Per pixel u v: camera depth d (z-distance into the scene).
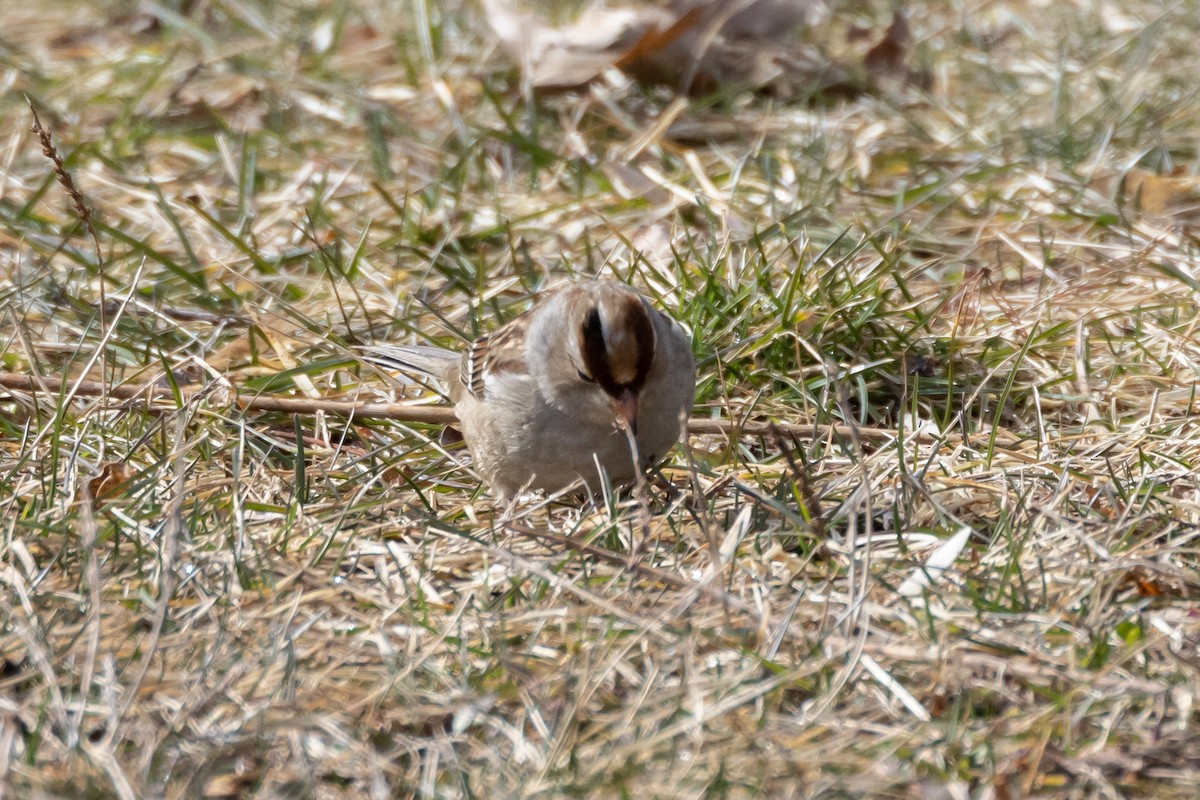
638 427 8.66
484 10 19.38
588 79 16.94
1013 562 7.93
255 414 11.05
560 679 7.05
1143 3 19.92
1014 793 6.26
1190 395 10.63
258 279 13.38
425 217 14.45
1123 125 15.80
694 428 10.36
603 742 6.61
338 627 7.65
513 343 9.38
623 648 7.19
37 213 14.55
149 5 19.91
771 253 13.06
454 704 6.89
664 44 16.78
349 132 16.64
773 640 7.20
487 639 7.51
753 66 17.31
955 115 16.56
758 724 6.67
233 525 8.70
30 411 10.74
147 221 14.48
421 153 15.77
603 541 8.65
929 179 15.08
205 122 16.97
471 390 9.72
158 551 8.20
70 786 6.25
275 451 10.51
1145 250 12.38
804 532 8.48
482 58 17.95
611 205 14.30
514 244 13.90
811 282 12.07
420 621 7.65
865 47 18.19
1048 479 9.49
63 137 16.44
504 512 9.38
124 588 8.01
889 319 12.02
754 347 11.15
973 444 10.23
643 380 8.70
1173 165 15.00
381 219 14.52
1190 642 7.31
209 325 12.52
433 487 10.07
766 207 14.18
